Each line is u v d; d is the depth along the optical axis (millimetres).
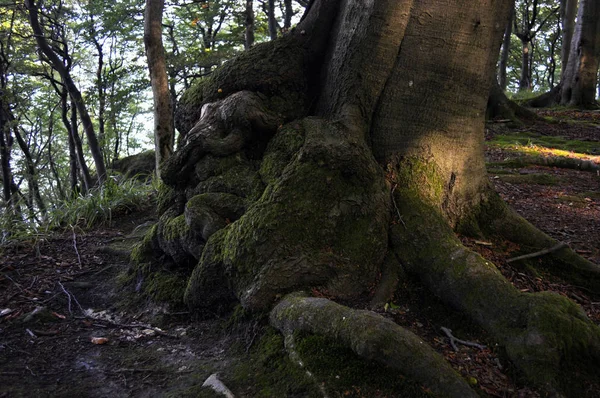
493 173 7883
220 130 3904
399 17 3709
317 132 3590
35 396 2574
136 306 3799
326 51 4195
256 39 21297
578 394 2469
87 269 4641
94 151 15750
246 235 3213
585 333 2662
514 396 2477
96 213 6301
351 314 2613
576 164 8367
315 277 3164
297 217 3229
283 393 2469
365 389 2400
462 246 3348
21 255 4910
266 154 3779
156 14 8391
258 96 3984
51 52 14945
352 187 3393
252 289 3098
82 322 3570
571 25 18578
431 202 3709
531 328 2693
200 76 17344
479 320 2951
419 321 3100
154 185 7363
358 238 3316
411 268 3363
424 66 3754
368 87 3764
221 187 3783
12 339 3229
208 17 19172
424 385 2354
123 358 3027
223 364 2854
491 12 3787
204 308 3439
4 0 16047
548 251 3873
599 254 4441
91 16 17469
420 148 3789
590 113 14852
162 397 2570
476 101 3926
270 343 2848
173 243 3865
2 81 15734
